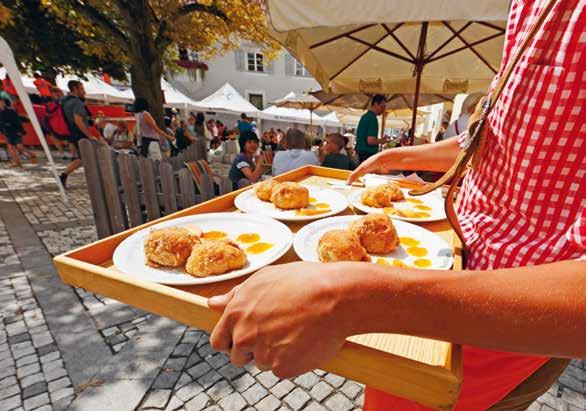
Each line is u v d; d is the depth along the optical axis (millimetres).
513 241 749
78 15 8688
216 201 1447
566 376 2373
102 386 2178
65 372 2279
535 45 629
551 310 387
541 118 629
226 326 512
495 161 790
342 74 5617
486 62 4355
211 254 876
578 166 618
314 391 2227
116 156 4160
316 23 2553
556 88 598
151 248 922
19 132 9891
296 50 4000
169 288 728
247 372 2348
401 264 1005
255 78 23391
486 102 817
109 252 986
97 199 4301
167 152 8375
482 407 967
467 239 894
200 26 9844
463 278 432
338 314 439
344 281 443
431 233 1176
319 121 22281
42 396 2092
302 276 474
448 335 426
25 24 9211
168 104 18016
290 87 23500
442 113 13023
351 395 2207
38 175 8727
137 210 4242
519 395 960
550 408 2113
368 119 5711
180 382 2248
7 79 11594
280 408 2107
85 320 2814
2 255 3928
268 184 1614
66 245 4320
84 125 7422
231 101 20172
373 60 5320
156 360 2410
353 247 973
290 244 1054
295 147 4574
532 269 429
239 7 9055
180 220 1226
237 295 512
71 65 11492
